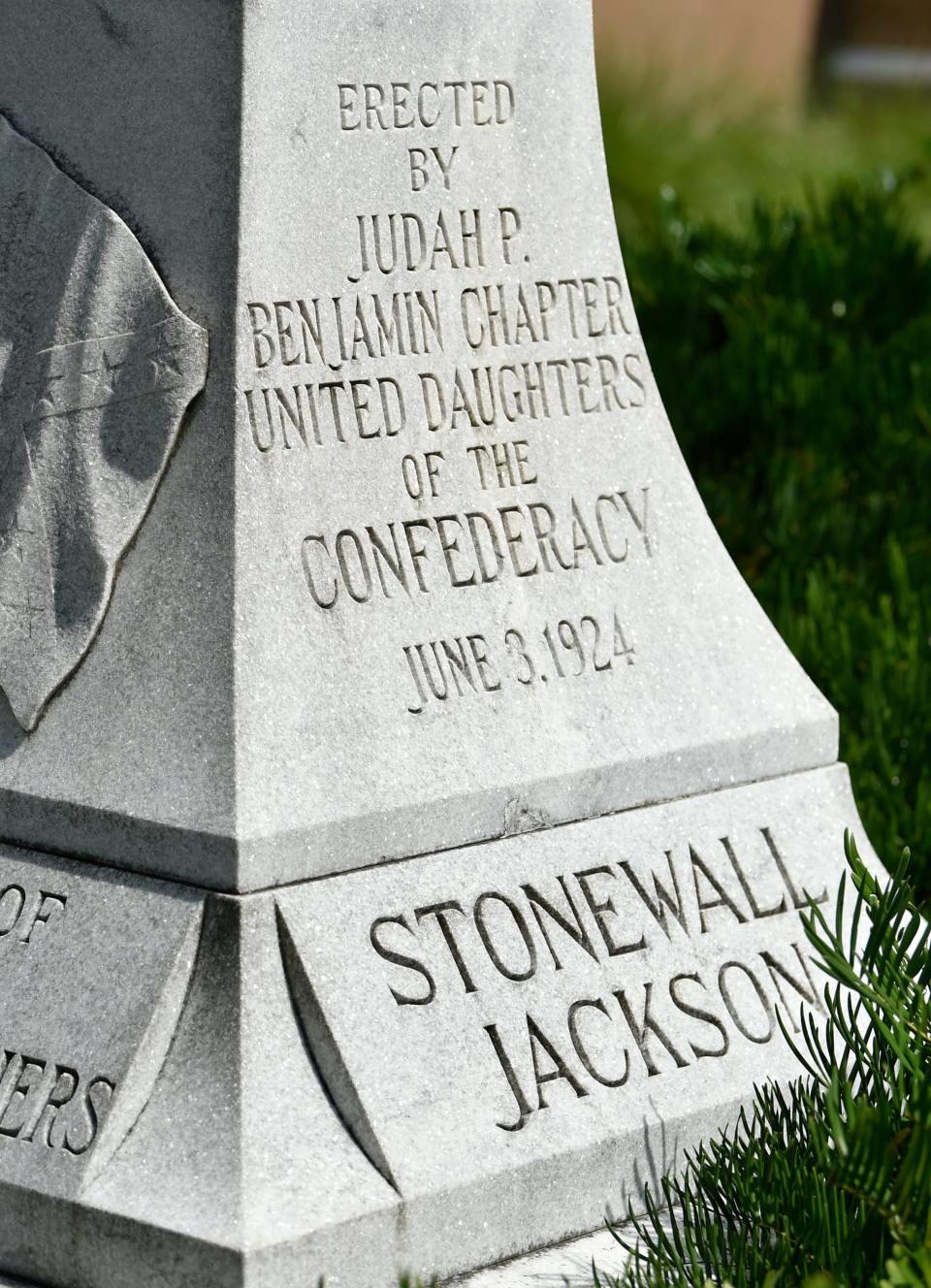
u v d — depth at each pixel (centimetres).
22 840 473
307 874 447
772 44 1983
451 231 495
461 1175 433
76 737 467
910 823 620
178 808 444
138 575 468
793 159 1475
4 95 491
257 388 461
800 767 542
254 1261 402
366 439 479
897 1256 388
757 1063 488
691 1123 471
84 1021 439
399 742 467
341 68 471
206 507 461
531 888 478
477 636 489
